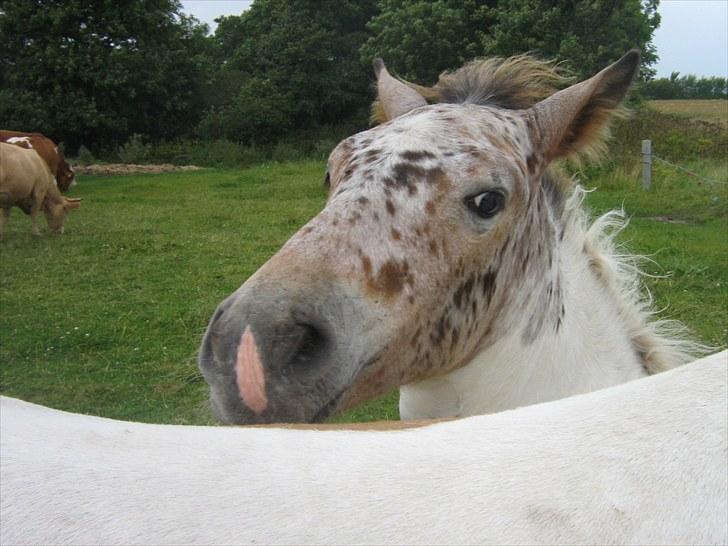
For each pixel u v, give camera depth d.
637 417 1.02
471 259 2.36
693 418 1.00
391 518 0.95
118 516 0.99
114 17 27.19
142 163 26.02
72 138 28.14
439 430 1.12
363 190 2.27
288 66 30.36
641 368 2.81
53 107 26.61
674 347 2.93
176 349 6.33
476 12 19.94
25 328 6.80
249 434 1.14
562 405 1.12
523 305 2.60
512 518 0.93
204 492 1.01
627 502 0.92
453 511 0.95
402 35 21.14
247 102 28.88
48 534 0.99
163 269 8.99
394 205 2.25
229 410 2.01
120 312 7.27
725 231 10.11
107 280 8.52
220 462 1.06
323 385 2.11
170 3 29.30
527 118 2.64
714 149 16.81
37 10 26.38
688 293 7.09
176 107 29.19
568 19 17.81
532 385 2.65
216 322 2.07
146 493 1.01
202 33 32.25
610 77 2.58
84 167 23.89
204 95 30.50
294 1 31.27
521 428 1.07
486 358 2.63
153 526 0.97
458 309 2.39
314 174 19.47
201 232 11.34
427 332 2.34
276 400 2.02
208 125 28.97
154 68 27.95
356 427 1.47
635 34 18.22
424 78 21.02
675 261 8.16
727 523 0.89
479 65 2.97
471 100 2.80
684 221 11.10
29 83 26.97
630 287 3.05
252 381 1.97
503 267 2.48
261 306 2.02
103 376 5.82
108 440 1.13
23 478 1.05
